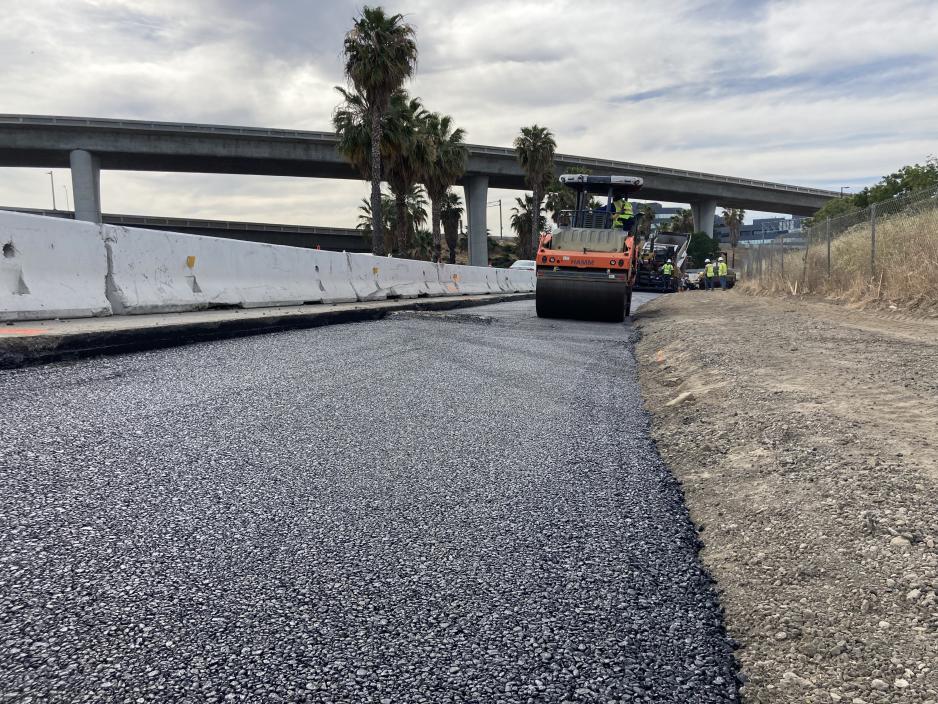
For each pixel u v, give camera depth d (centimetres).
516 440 383
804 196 8325
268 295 1004
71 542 229
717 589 215
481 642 180
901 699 155
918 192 1412
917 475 288
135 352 604
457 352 725
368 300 1329
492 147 6112
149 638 176
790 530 250
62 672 161
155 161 5534
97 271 720
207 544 233
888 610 191
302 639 179
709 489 307
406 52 2756
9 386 442
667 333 949
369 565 223
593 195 1548
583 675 167
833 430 362
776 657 175
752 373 560
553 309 1302
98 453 322
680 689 163
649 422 445
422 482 305
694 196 7706
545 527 261
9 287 627
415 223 5478
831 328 955
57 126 4975
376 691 158
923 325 1009
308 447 351
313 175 6319
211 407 421
